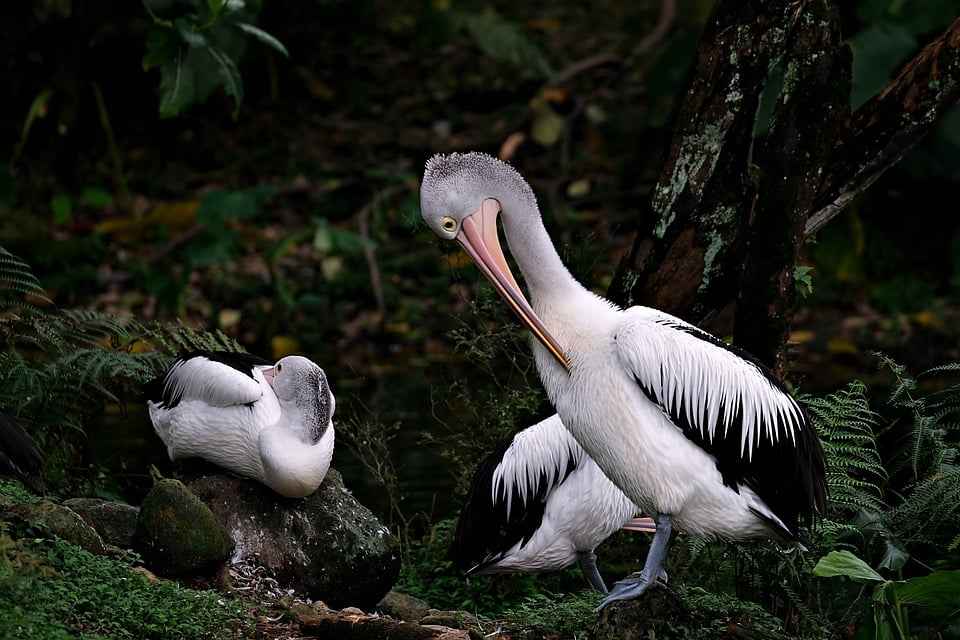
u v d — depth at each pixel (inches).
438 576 362.9
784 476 267.6
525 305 272.4
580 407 267.9
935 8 634.8
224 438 312.2
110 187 819.4
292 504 313.0
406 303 703.1
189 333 400.8
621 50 988.6
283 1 925.2
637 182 811.4
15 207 774.5
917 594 264.7
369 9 1041.5
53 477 356.2
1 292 403.9
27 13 721.0
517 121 882.1
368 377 609.9
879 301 708.7
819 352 642.2
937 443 326.0
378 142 872.3
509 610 317.7
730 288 346.9
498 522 323.6
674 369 260.1
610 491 315.9
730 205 341.4
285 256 754.2
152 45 421.1
